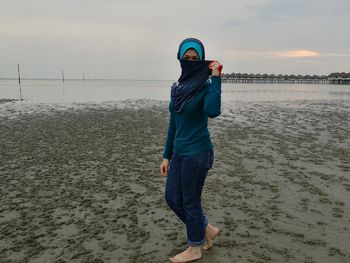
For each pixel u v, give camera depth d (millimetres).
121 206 5734
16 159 9094
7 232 4844
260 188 6562
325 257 4000
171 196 3871
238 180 7078
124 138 11961
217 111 3498
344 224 4922
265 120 16797
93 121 16453
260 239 4453
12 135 12711
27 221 5211
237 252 4117
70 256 4152
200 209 3877
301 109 22578
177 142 3781
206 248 4164
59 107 24062
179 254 3945
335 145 10594
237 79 115562
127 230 4820
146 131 13453
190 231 3857
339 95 44906
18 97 37312
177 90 3736
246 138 11859
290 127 14438
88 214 5418
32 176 7547
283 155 9258
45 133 13086
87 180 7195
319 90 65125
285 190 6434
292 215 5254
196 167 3703
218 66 3502
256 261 3908
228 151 9789
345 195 6125
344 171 7668
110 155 9422
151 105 25844
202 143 3715
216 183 6871
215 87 3490
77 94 45344
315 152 9602
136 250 4258
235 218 5156
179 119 3752
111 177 7387
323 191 6352
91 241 4520
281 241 4398
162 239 4527
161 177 7375
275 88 76062
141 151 9898
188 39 3693
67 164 8523
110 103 27984
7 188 6773
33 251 4301
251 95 43594
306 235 4566
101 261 4004
